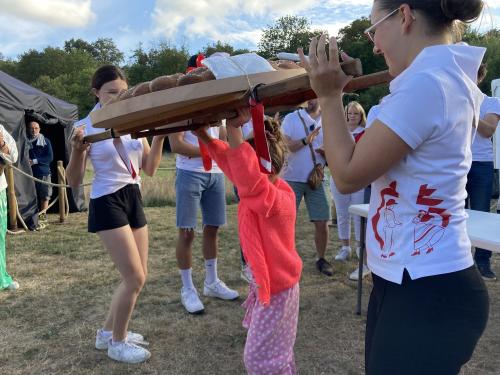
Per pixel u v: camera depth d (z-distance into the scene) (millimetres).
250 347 2045
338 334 3221
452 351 1142
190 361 2852
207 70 1344
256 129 1326
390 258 1223
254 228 2008
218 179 3660
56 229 7191
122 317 2805
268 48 55938
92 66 60812
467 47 1200
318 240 4566
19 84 7836
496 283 4168
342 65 1155
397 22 1204
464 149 1174
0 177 4109
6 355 2922
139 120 1517
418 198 1168
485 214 3092
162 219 7676
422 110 1098
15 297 3975
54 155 9336
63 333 3234
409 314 1173
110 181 2635
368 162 1138
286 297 2055
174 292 4031
